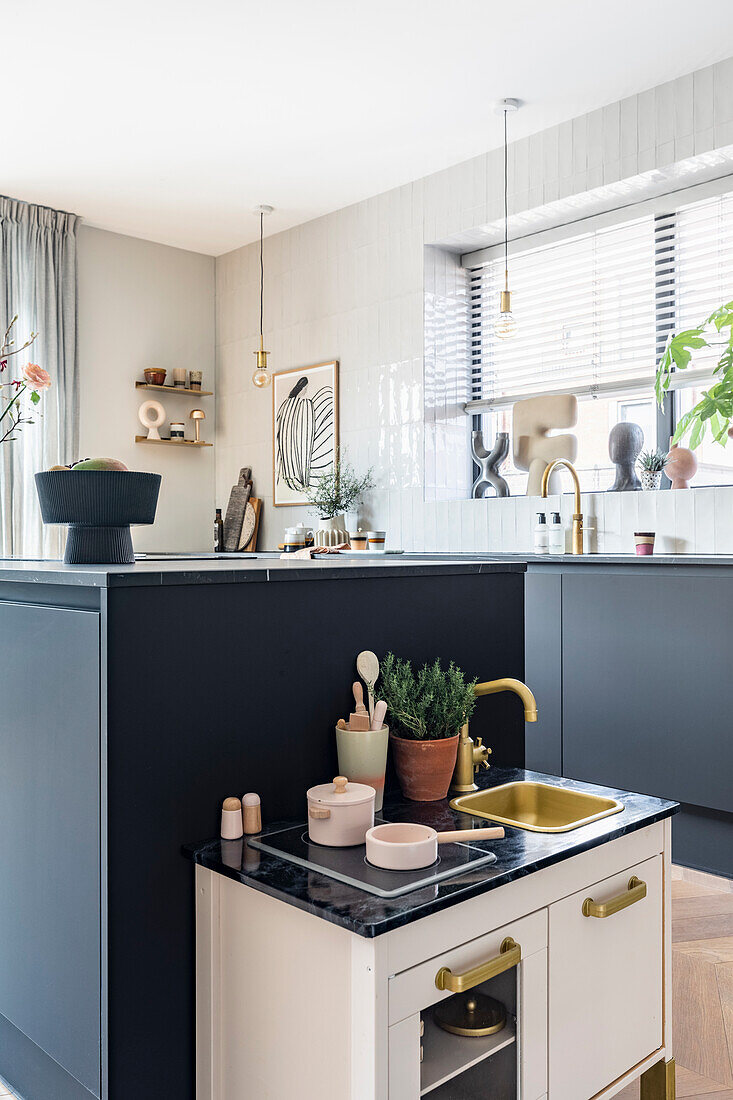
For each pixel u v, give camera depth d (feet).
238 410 17.03
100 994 4.40
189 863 4.66
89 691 4.45
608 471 12.48
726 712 8.60
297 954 3.99
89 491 5.64
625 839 4.86
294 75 10.55
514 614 6.63
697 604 8.83
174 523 16.96
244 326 16.88
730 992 6.55
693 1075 5.51
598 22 9.43
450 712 5.35
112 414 15.98
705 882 8.82
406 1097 3.72
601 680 9.68
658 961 5.12
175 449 16.97
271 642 5.03
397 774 5.40
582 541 11.18
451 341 13.96
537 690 10.36
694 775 8.86
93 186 13.92
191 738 4.66
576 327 12.80
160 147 12.53
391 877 4.04
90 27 9.54
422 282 13.60
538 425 12.48
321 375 15.19
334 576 5.31
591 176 11.48
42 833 4.90
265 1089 4.21
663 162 10.73
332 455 14.99
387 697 5.41
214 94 11.02
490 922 4.07
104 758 4.34
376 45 9.91
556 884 4.41
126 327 16.20
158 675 4.52
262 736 4.99
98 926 4.41
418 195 13.66
